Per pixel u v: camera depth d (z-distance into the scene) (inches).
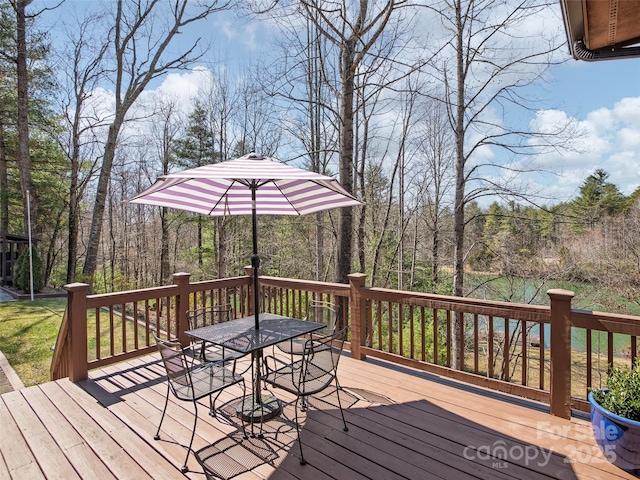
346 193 121.9
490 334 124.0
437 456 91.4
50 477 84.6
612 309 368.5
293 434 102.1
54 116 546.0
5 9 466.9
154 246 747.4
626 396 87.0
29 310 313.6
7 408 116.6
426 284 557.9
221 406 118.2
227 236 617.0
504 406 116.7
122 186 730.2
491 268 422.3
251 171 98.0
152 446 96.5
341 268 238.2
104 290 678.5
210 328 118.9
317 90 461.7
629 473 83.8
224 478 83.9
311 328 119.2
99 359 143.2
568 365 106.9
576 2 74.0
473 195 340.2
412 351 143.8
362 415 112.0
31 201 443.8
